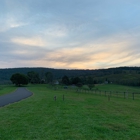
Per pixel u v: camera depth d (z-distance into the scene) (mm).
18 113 16312
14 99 31156
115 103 26891
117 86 99562
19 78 117812
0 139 9148
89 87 79125
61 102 26000
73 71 178750
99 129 11000
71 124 12164
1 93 48656
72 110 18266
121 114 16609
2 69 187500
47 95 41719
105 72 163625
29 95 41375
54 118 14086
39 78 151125
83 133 10188
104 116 15305
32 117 14430
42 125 11859
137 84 103188
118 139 9336
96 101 29188
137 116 15812
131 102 30578
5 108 19703
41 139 9109
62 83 126562
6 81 158125
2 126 11633
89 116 15156
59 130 10719
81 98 35062
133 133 10367
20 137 9430
